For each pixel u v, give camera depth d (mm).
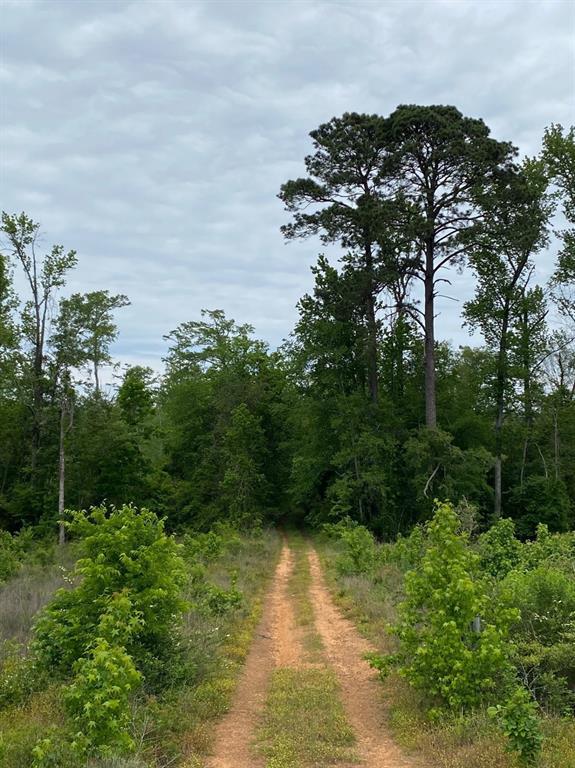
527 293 41688
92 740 6551
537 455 46094
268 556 29188
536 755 6758
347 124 36812
